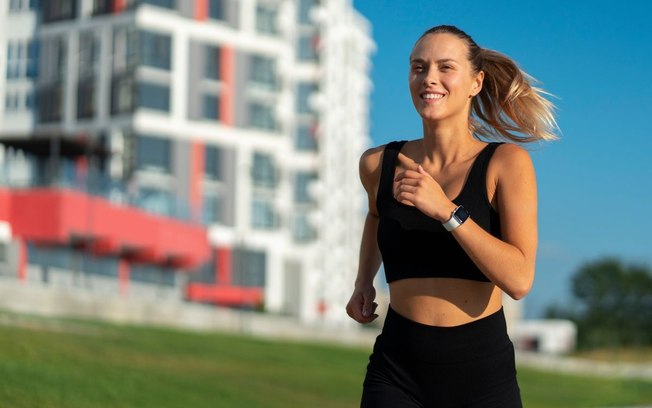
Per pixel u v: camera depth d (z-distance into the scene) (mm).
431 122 5508
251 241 84188
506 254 5098
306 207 102875
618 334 108625
